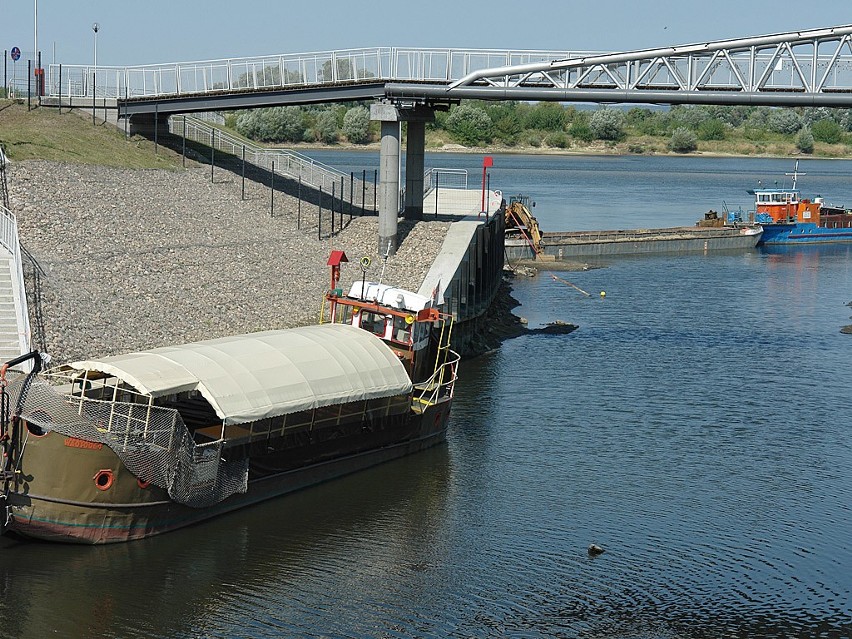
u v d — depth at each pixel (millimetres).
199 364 35250
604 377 57938
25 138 75000
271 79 80812
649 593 32344
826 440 47406
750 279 98312
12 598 29984
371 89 74000
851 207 164875
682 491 40562
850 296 89375
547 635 29734
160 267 60125
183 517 34531
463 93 71562
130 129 86812
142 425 32344
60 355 44688
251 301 58938
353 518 36719
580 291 88812
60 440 31297
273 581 32000
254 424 35469
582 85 67938
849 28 61969
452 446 45000
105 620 29328
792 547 35844
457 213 87250
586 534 36344
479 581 32656
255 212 76562
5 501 31531
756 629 30500
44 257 55625
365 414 39844
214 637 28812
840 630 30625
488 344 65875
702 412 51406
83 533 32312
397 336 44219
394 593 31703
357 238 75062
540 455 44188
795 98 62875
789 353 65312
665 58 65188
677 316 77750
